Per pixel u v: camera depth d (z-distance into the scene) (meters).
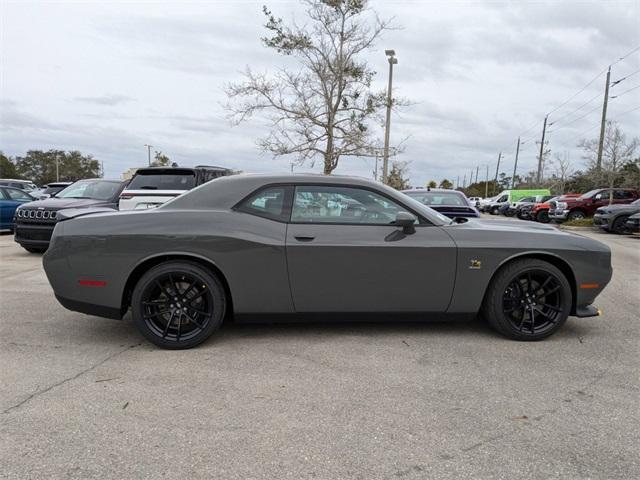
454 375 3.48
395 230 4.14
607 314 5.22
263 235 4.01
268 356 3.85
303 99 16.98
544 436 2.65
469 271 4.15
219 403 3.03
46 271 4.03
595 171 29.92
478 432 2.69
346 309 4.14
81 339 4.28
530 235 4.27
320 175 4.29
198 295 4.04
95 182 10.97
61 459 2.41
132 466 2.36
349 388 3.25
